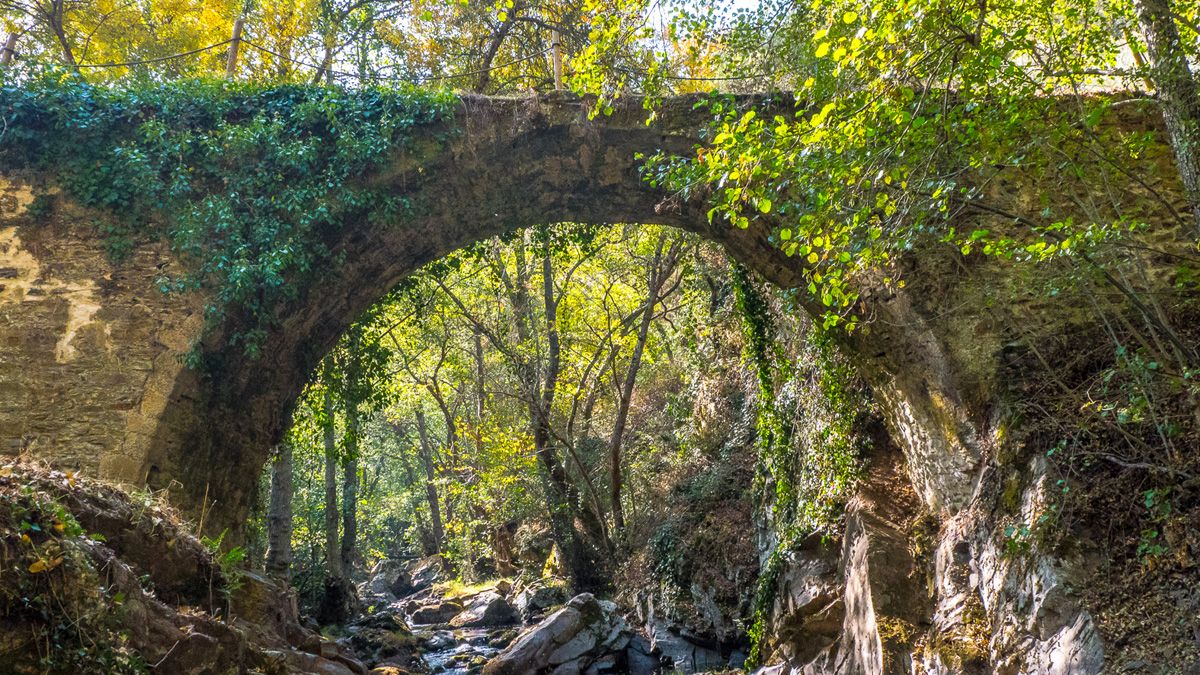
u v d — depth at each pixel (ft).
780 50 31.24
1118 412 20.44
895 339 28.53
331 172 31.35
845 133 17.35
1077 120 22.30
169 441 28.66
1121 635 17.54
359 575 109.19
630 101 32.24
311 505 86.38
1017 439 23.40
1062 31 20.92
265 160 30.99
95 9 50.93
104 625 14.12
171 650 15.31
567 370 65.51
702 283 62.49
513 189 33.88
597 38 21.42
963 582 24.07
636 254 60.85
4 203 29.14
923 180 18.65
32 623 12.97
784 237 18.53
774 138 17.97
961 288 26.96
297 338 33.17
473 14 50.42
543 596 60.75
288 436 44.57
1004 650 20.49
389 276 35.17
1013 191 26.96
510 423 67.56
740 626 42.22
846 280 19.56
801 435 39.63
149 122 30.04
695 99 32.32
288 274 31.12
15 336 28.14
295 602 26.02
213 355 29.81
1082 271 20.36
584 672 42.83
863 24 16.71
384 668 39.29
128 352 28.68
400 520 133.59
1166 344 22.94
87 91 30.45
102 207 29.78
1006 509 22.91
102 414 27.96
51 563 13.44
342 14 49.70
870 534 28.12
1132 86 24.54
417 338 68.18
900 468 31.89
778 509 41.01
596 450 65.31
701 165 19.57
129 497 19.97
